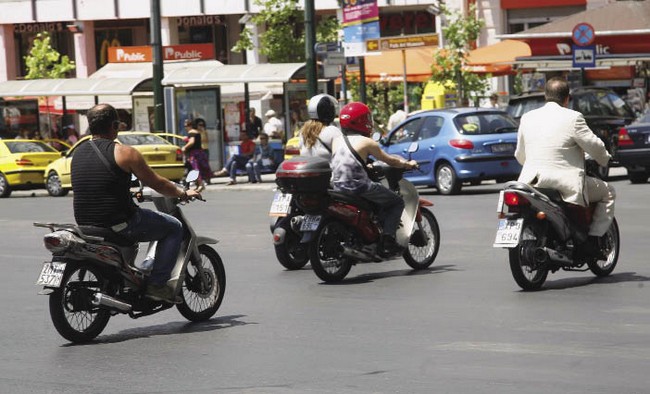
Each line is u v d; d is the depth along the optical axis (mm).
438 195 42250
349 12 47500
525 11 73562
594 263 20938
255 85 66625
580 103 47781
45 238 16062
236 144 59750
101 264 16484
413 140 43344
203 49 72312
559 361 13992
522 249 19578
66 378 14086
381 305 18984
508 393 12430
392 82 65438
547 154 19688
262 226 33844
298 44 68812
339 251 21953
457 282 21328
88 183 16625
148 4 86438
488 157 41812
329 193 21859
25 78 85750
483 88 61750
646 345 14859
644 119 43250
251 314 18547
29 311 19812
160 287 17094
